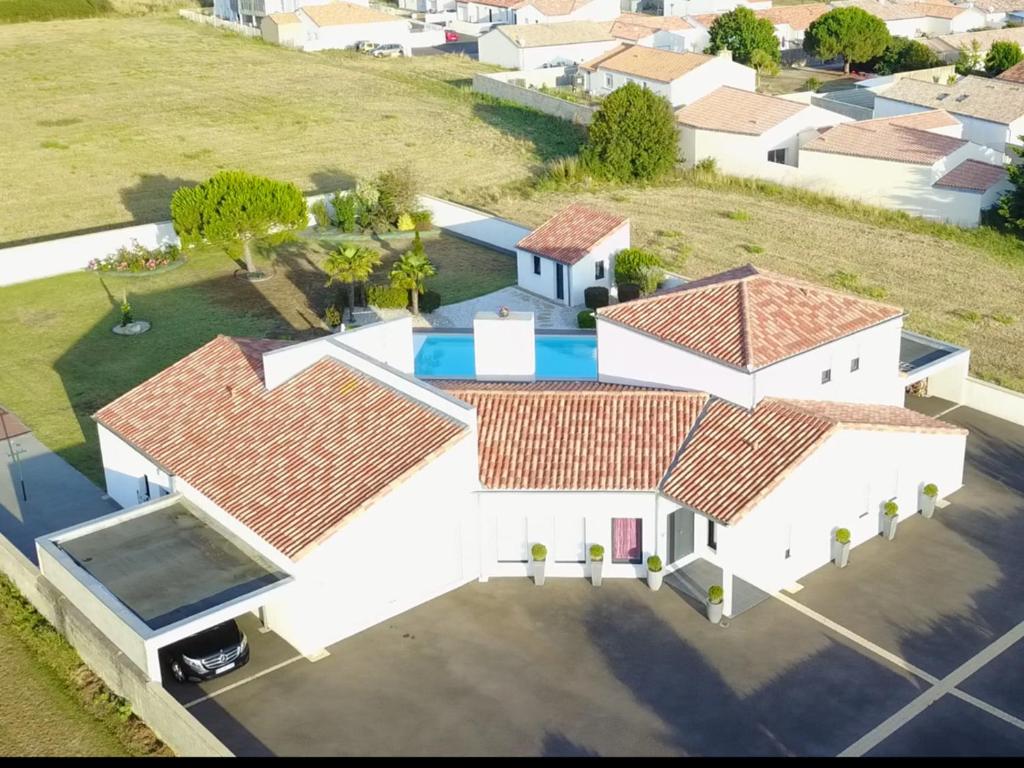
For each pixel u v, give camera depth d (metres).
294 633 34.62
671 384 41.78
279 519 35.38
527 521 37.66
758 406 39.22
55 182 85.81
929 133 78.19
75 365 55.56
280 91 111.75
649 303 43.44
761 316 41.66
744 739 30.67
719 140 84.56
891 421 40.12
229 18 144.75
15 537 41.00
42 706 32.72
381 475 35.69
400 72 119.62
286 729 31.30
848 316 43.12
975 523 40.59
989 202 73.94
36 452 47.12
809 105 85.06
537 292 63.66
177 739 30.41
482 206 78.31
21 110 105.25
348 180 85.25
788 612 35.94
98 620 33.66
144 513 38.16
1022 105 87.00
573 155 89.50
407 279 59.88
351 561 34.72
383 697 32.56
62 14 147.38
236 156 92.00
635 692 32.56
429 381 43.44
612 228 62.34
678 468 37.31
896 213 76.06
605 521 37.50
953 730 30.81
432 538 36.66
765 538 36.16
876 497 39.78
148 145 94.88
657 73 98.00
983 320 59.69
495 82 107.19
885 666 33.34
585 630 35.28
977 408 49.03
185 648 33.06
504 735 30.98
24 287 66.00
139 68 121.25
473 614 36.22
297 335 58.38
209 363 44.09
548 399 40.31
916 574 37.78
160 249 70.19
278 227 70.25
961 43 117.62
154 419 41.81
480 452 38.38
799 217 76.31
